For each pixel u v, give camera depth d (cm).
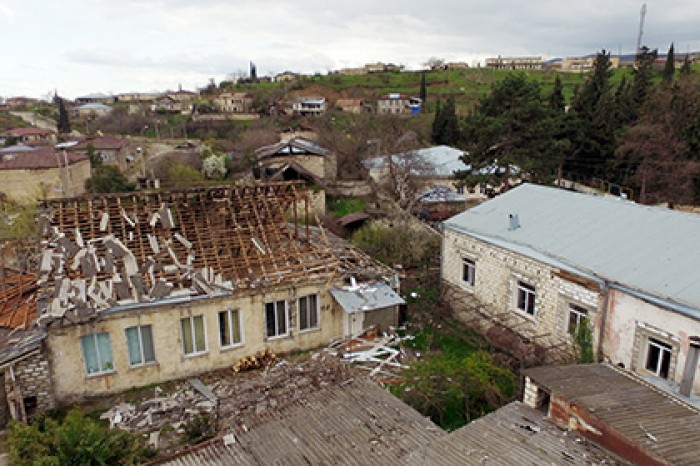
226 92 12719
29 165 4709
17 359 1474
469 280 2172
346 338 2011
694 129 3828
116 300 1647
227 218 2055
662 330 1362
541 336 1759
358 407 1145
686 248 1484
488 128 3509
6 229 3366
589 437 916
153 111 11375
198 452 1004
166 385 1719
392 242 2962
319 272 1981
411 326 2133
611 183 4431
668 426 874
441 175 4434
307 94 12094
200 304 1741
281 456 972
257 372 1797
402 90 11956
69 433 1132
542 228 1886
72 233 1855
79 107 12162
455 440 959
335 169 5522
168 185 4847
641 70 5306
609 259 1576
